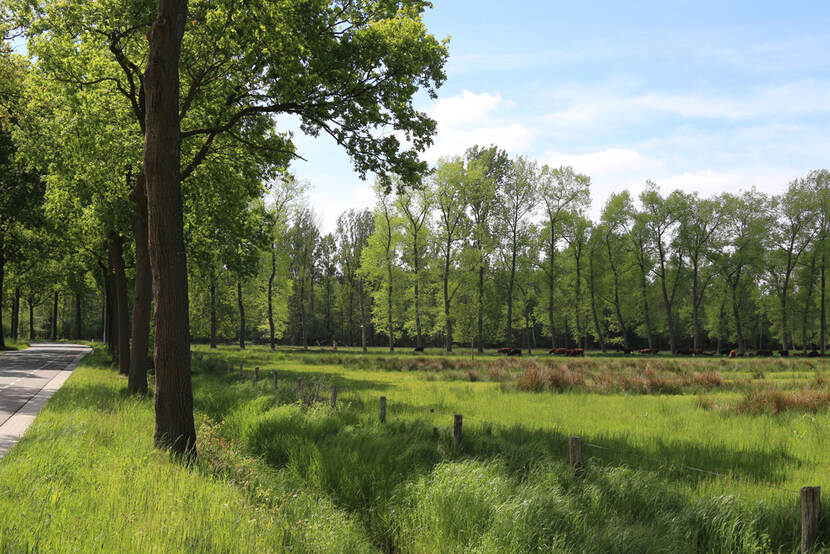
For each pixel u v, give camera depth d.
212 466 8.20
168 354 9.54
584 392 19.95
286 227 60.97
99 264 41.00
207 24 14.95
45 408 13.83
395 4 16.19
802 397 14.88
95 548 4.51
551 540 5.64
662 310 74.00
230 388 19.20
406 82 15.84
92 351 50.47
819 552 5.35
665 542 5.56
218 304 50.81
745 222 63.53
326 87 15.46
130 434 10.27
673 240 63.94
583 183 62.03
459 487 6.75
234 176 21.02
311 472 8.24
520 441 10.03
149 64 9.70
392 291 61.38
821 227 62.12
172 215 9.74
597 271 66.12
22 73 26.92
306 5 14.11
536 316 73.00
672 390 20.78
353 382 24.72
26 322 95.62
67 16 16.19
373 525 6.75
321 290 97.38
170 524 5.10
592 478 7.30
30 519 5.13
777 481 7.96
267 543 5.10
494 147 68.81
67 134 18.41
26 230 37.84
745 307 73.31
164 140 9.70
